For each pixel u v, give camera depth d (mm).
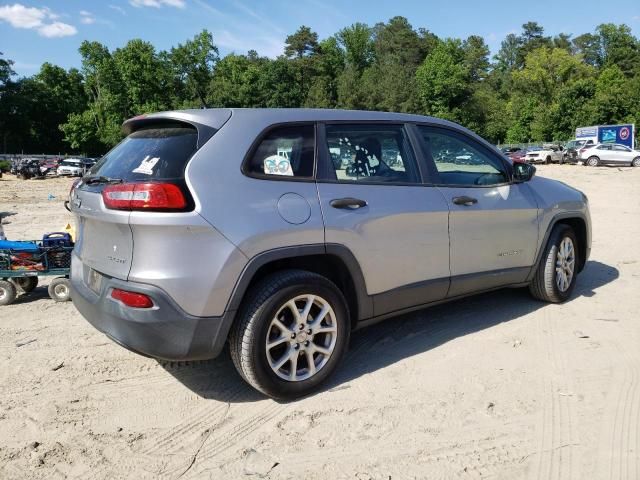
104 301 3072
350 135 3680
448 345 4125
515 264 4570
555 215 4871
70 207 3725
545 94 85312
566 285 5062
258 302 3086
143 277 2893
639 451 2768
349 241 3416
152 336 2918
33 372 3795
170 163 3051
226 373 3775
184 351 2977
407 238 3732
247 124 3270
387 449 2824
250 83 78750
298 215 3225
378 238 3568
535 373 3639
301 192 3307
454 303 5125
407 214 3715
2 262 5398
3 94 77750
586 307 4957
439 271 3977
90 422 3143
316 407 3242
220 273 2961
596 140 45469
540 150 41281
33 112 79375
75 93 83750
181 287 2893
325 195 3387
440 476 2607
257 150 3236
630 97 61219
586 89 64812
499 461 2711
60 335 4531
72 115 70688
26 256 5402
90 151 73750
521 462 2699
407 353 3996
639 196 15281
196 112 3303
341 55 97312
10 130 78562
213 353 3057
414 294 3852
